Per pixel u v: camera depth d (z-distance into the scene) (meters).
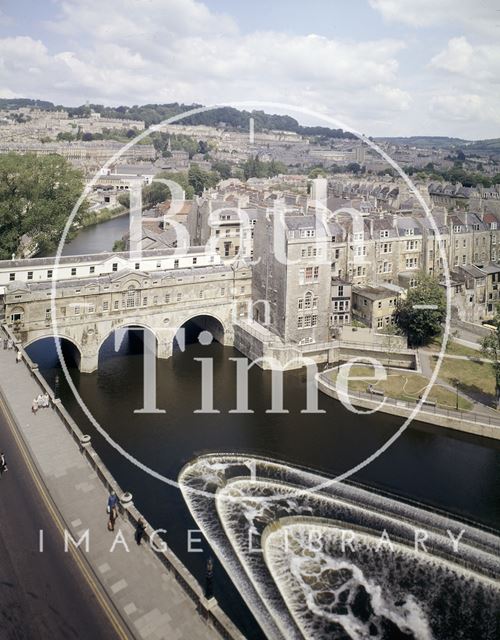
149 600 40.47
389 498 64.56
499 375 83.69
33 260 104.19
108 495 52.62
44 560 44.03
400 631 47.50
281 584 51.69
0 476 54.78
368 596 50.88
